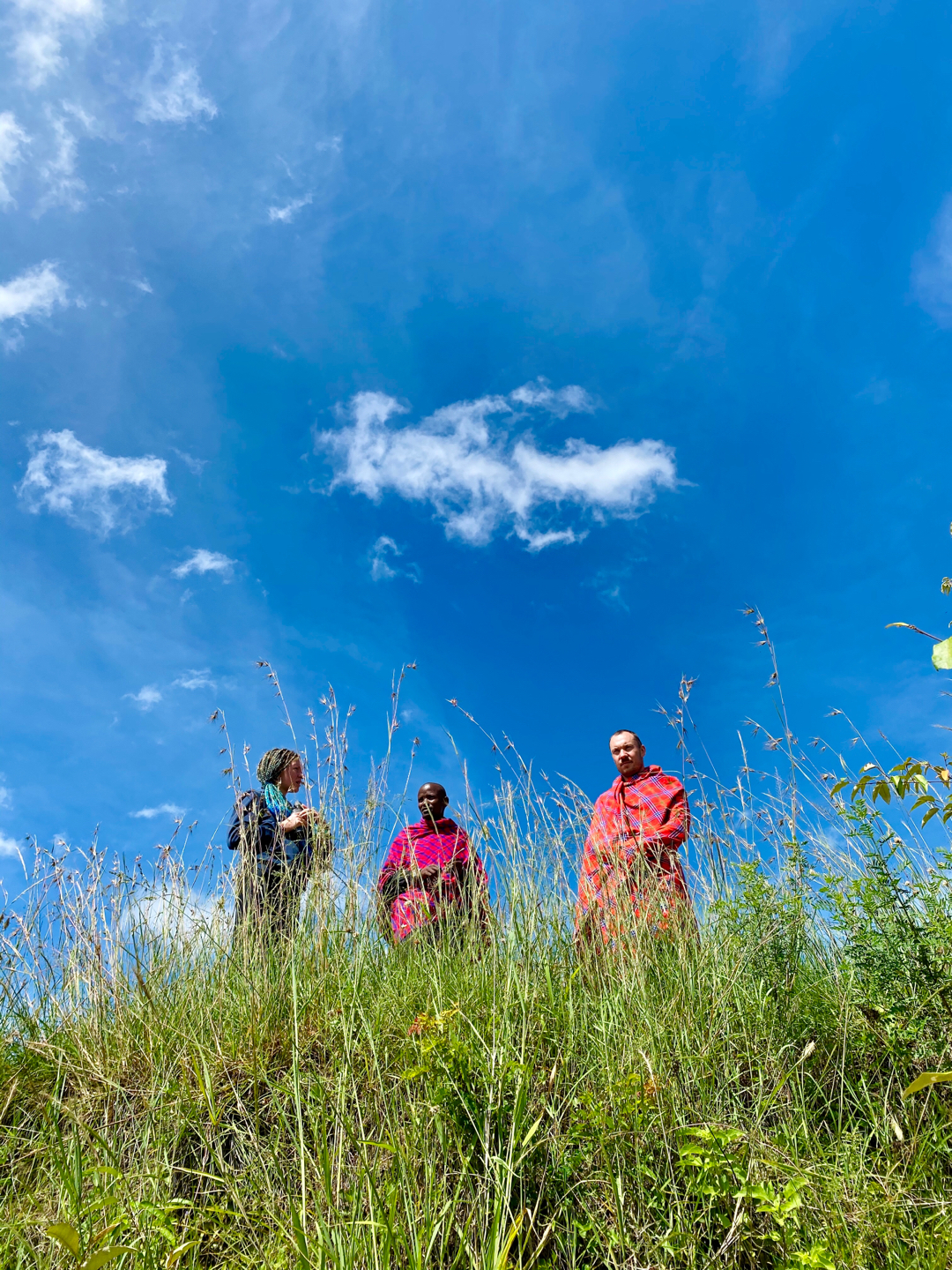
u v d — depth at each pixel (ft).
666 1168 7.32
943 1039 7.93
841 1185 6.68
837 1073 8.48
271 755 16.03
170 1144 8.30
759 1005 9.50
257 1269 6.41
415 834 16.25
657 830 13.89
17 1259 6.59
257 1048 9.56
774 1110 8.08
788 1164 6.76
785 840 10.78
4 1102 9.28
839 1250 6.00
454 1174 7.27
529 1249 6.74
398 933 13.76
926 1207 6.41
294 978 9.30
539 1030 8.93
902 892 8.50
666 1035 9.04
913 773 6.87
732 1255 6.51
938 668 5.81
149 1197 7.30
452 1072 7.58
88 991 11.04
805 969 10.38
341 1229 6.22
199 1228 7.00
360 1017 9.99
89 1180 7.48
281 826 14.42
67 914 11.87
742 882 10.57
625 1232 6.65
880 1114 7.69
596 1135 7.44
